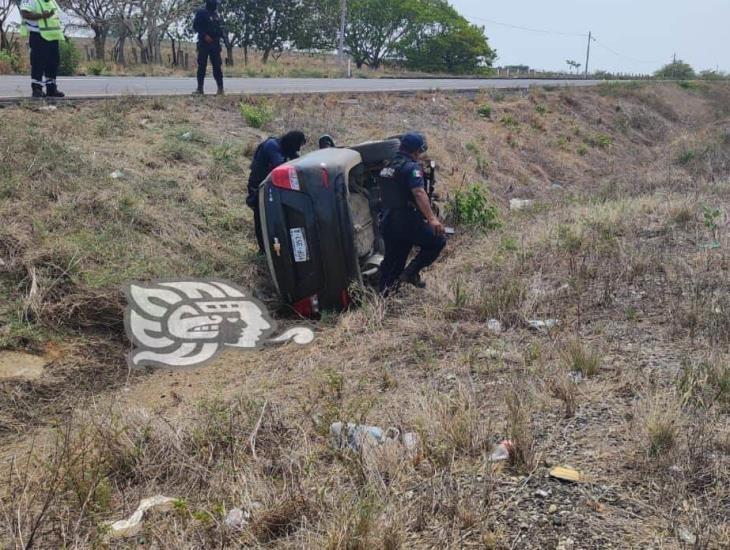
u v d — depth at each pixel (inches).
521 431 141.4
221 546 119.5
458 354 198.8
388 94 738.8
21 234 241.3
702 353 183.2
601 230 322.7
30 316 215.3
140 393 197.8
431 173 311.6
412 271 265.0
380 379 188.9
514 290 238.8
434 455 140.2
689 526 114.1
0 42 1091.9
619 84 1245.1
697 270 251.9
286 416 169.6
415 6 2204.7
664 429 137.8
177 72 1022.4
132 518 130.0
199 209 319.9
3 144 306.3
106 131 376.2
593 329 208.7
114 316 231.9
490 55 2320.4
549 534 115.4
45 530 128.1
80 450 153.9
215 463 150.3
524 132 781.3
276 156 285.0
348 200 255.6
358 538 113.6
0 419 177.8
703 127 1138.7
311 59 2146.9
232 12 1806.1
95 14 1357.0
